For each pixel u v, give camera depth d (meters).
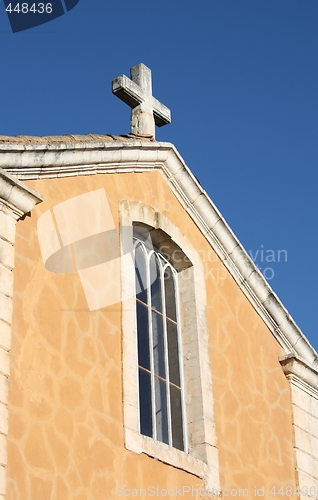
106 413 9.91
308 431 13.16
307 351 13.79
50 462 9.00
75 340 9.92
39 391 9.23
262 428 12.35
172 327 11.93
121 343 10.51
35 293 9.67
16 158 9.96
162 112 13.41
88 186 11.10
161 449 10.45
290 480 12.41
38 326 9.54
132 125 13.04
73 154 10.78
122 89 12.80
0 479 8.38
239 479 11.48
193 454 11.16
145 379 11.02
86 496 9.23
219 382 11.93
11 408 8.84
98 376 10.02
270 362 13.13
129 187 11.82
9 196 9.67
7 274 9.38
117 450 9.84
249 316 13.11
